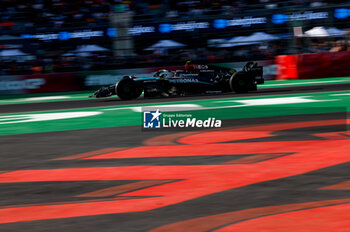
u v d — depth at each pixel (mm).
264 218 10867
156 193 13492
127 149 20719
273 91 48844
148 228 10531
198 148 20094
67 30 82312
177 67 74000
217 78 44906
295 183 13766
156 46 86625
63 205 12719
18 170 17594
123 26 83000
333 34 82062
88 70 77562
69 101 52344
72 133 26375
